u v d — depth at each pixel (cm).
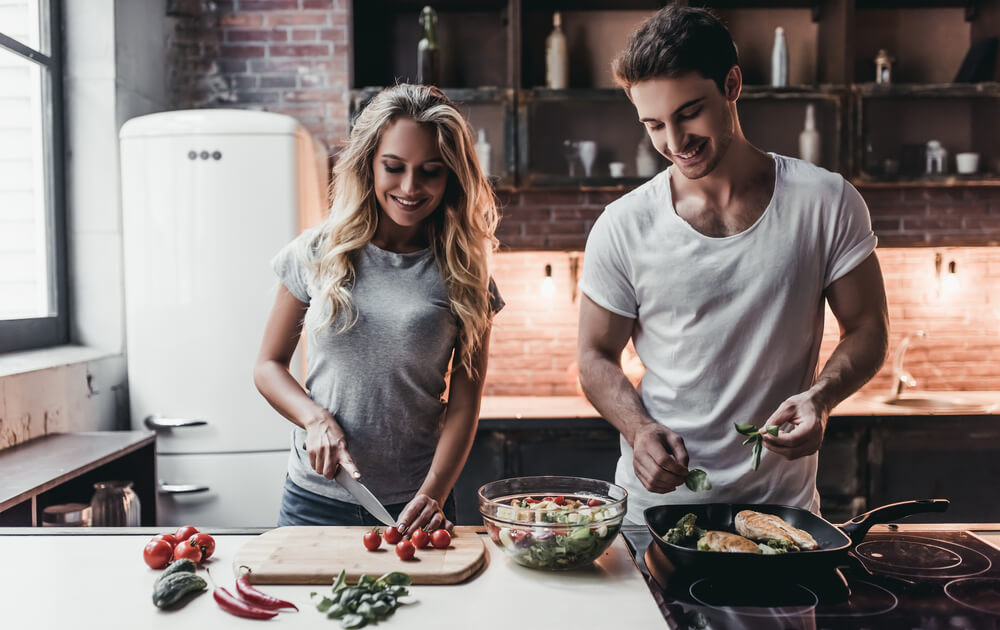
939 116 341
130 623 101
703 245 149
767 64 366
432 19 343
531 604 107
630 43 138
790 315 148
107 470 268
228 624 101
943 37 367
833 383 138
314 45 372
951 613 101
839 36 339
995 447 313
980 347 374
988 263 374
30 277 303
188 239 307
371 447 159
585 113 340
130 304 312
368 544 123
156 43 363
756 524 120
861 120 334
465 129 157
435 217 167
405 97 151
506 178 336
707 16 137
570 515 117
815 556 108
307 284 161
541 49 368
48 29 312
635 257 154
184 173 306
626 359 335
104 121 320
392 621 101
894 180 335
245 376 310
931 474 314
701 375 150
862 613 101
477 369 167
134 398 312
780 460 149
